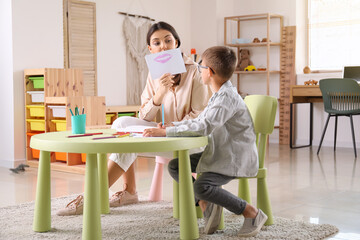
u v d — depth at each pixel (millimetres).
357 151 5148
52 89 4195
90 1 5121
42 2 4445
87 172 1771
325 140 5734
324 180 3473
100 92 5281
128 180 2682
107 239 1977
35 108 4285
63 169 4016
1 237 2021
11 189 3238
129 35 5543
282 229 2111
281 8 6020
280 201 2795
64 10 4867
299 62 5996
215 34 6148
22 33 4316
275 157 4703
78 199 2447
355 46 5598
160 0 5926
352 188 3182
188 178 1887
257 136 2260
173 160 2146
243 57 6270
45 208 2104
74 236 2021
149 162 4445
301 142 5945
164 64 2320
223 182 1970
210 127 1878
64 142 1738
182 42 6230
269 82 6180
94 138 1836
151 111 2457
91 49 5148
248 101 2264
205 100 2467
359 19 5547
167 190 3109
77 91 4387
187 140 1801
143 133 1891
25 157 4406
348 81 4805
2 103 4398
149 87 2615
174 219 2314
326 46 5824
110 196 2922
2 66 4371
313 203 2742
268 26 5844
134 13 5625
